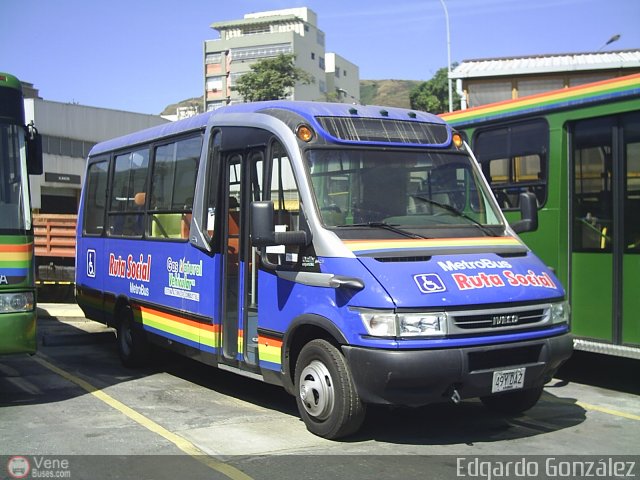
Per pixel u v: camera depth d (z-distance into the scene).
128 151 9.37
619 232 7.36
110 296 9.35
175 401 7.07
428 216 6.18
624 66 15.77
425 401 5.16
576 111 7.84
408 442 5.64
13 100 6.86
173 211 7.91
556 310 5.71
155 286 8.19
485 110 9.17
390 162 6.28
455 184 6.53
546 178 8.20
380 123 6.52
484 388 5.27
